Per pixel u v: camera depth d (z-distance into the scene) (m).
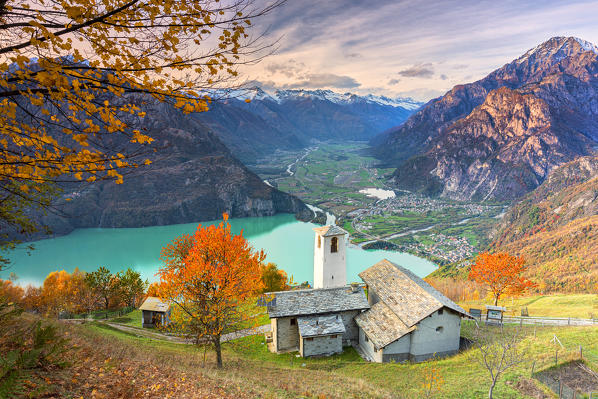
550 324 43.62
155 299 56.56
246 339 46.09
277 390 19.83
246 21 6.96
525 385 24.95
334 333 40.12
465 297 80.75
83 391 11.56
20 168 6.89
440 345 37.38
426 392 25.36
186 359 28.23
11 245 11.12
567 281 116.81
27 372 9.64
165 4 6.48
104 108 7.01
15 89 6.50
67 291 80.00
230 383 18.33
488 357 30.48
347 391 22.66
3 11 6.20
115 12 6.45
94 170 7.04
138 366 16.64
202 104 7.28
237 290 28.95
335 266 49.25
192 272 27.25
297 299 43.34
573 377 25.72
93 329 38.16
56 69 6.09
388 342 36.22
